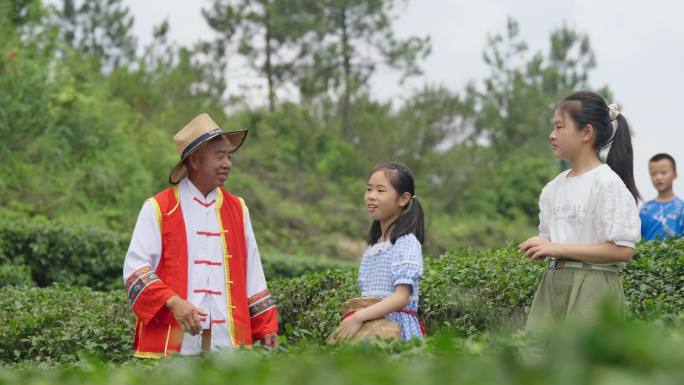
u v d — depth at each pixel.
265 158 33.12
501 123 41.00
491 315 5.66
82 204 20.59
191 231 4.70
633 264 6.06
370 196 4.60
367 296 4.57
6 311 7.35
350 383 1.74
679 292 5.72
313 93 36.97
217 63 35.75
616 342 1.51
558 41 44.09
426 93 37.03
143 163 24.42
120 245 13.84
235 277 4.75
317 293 6.49
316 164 34.75
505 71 42.31
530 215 38.25
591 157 4.17
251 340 4.76
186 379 2.24
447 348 2.25
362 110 37.00
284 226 29.05
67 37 40.62
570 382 1.45
